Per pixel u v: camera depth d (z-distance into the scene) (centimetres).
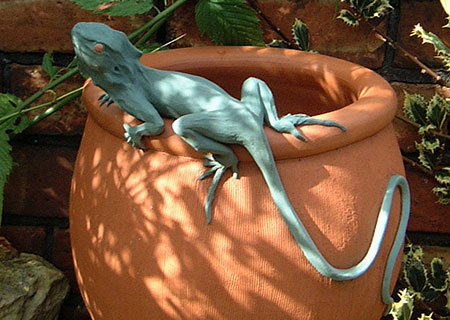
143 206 78
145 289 79
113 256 80
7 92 119
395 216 85
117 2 113
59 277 117
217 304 77
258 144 74
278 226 75
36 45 117
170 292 78
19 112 109
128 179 79
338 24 116
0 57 117
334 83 97
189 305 78
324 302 79
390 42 115
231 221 76
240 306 77
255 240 75
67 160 121
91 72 78
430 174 120
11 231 124
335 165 78
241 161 76
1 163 105
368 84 91
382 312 90
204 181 76
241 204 76
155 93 79
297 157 77
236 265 76
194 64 100
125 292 81
